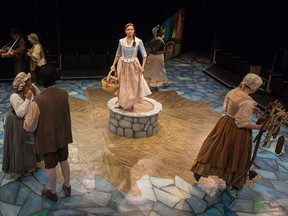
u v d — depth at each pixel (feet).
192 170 14.20
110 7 30.73
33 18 28.76
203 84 28.53
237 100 12.82
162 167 15.97
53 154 12.04
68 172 13.00
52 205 12.98
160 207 13.26
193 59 36.45
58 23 28.99
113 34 31.68
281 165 16.85
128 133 18.47
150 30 32.17
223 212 13.26
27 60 27.99
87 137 18.26
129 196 13.76
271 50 28.76
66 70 29.55
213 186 14.83
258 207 13.70
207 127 20.48
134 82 17.97
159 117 21.45
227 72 31.65
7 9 27.63
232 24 34.53
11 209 12.67
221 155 13.34
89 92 24.94
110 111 18.74
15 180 14.30
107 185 14.35
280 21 29.09
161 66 26.12
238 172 13.55
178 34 36.04
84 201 13.30
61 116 11.84
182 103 23.99
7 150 14.19
